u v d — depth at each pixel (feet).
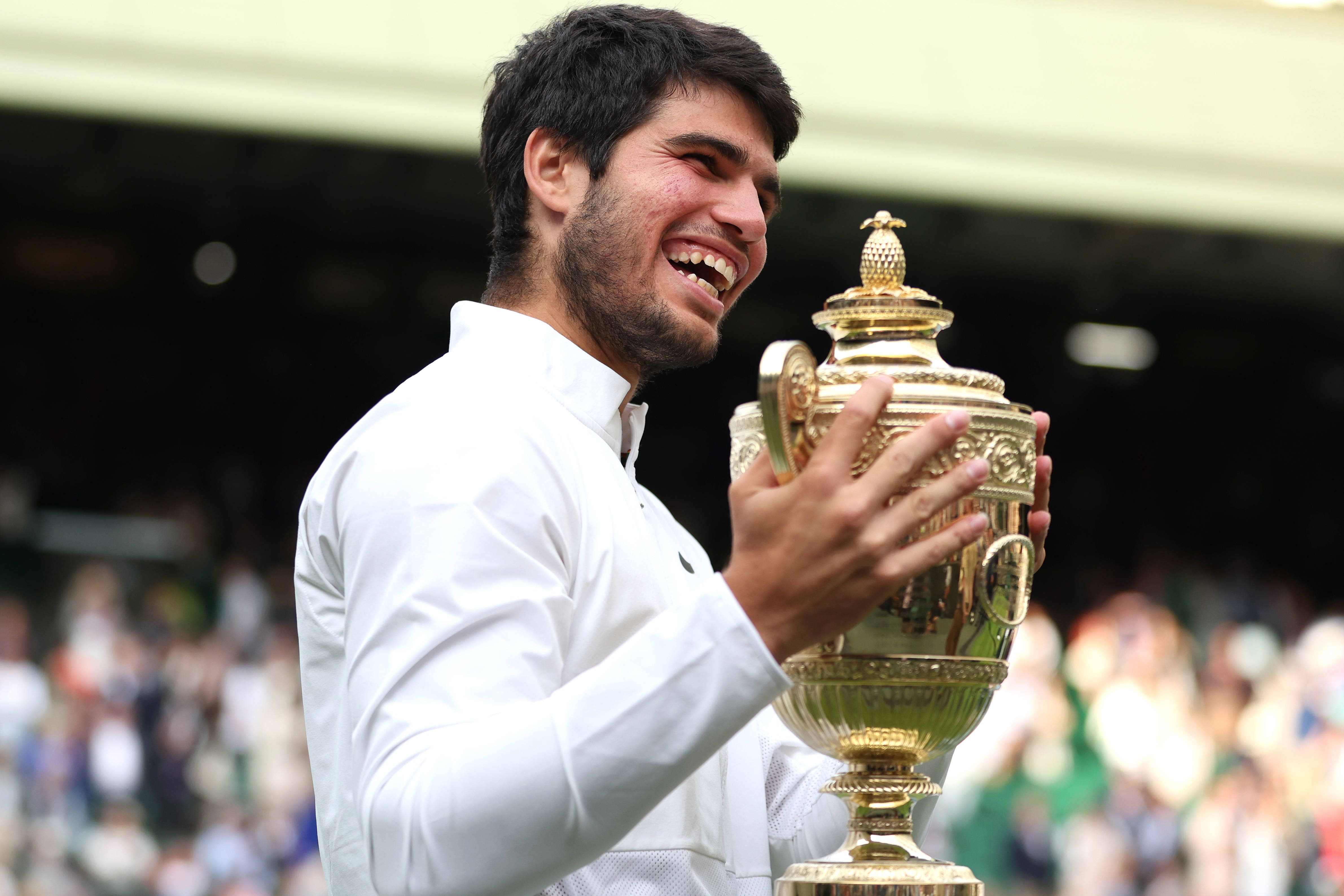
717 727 3.91
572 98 5.36
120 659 35.32
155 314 61.46
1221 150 42.11
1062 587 60.85
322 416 62.54
